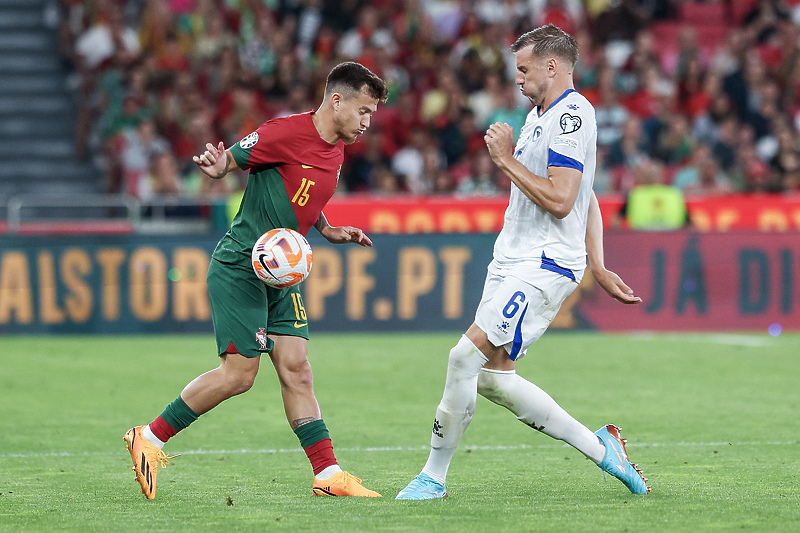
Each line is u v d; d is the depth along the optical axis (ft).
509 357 54.80
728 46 207.41
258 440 77.00
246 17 197.98
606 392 99.35
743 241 146.92
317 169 56.80
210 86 188.03
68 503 55.36
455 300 143.84
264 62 193.06
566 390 100.53
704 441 75.56
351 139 57.31
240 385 57.26
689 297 146.41
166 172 162.71
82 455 71.56
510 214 55.88
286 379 57.88
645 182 165.37
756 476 62.23
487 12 212.43
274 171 56.75
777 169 180.34
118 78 188.03
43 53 203.10
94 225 144.77
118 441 77.30
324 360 120.57
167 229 148.36
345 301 142.20
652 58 200.75
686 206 152.05
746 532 47.50
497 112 187.32
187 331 140.87
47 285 138.92
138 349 128.88
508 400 55.67
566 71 55.11
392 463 68.18
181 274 140.67
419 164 181.06
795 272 147.43
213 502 55.26
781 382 105.29
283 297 58.03
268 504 54.49
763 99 200.95
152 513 52.47
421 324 143.33
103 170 188.96
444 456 55.77
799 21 230.07
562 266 54.60
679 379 107.24
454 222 147.02
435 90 191.83
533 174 53.26
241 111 180.86
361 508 53.11
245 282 56.75
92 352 126.11
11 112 195.31
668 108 192.24
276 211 56.80
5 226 143.74
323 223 61.93
